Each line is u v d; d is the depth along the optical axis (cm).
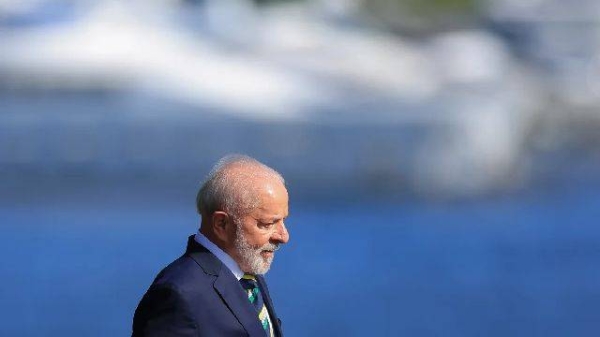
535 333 9862
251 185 1612
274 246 1630
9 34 15012
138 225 14288
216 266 1623
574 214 14862
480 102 15488
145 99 15025
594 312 10475
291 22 17200
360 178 15125
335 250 12862
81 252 12775
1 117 14775
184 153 15050
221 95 15150
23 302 10825
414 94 15688
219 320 1600
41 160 14862
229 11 16512
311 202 15100
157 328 1597
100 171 14925
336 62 16150
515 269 12069
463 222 14362
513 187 15850
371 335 9875
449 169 15188
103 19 15312
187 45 15425
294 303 10881
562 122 19350
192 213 14838
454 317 10412
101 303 10781
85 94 14962
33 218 14300
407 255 12712
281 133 15125
